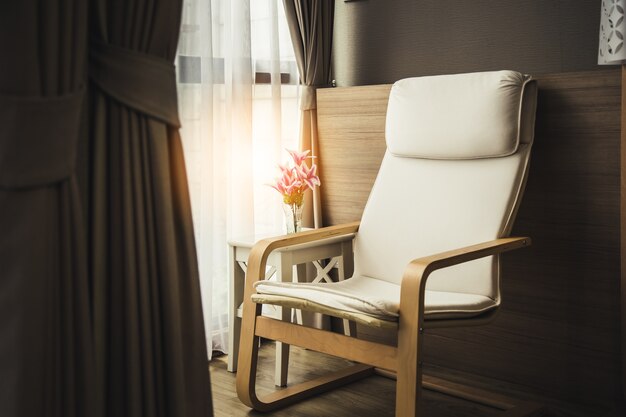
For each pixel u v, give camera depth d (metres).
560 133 2.50
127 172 1.46
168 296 1.51
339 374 2.69
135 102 1.45
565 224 2.51
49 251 1.34
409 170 2.66
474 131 2.46
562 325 2.55
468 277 2.37
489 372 2.74
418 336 1.96
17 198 1.32
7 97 1.30
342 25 3.38
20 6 1.29
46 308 1.33
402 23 3.18
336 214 3.19
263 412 2.43
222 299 2.98
